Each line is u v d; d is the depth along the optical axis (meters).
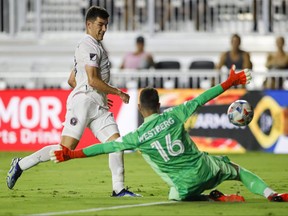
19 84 62.84
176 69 63.88
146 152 27.55
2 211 26.00
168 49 73.25
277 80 59.19
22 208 26.81
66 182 37.78
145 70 61.25
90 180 38.81
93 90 30.62
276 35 72.31
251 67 60.25
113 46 73.19
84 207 26.92
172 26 73.88
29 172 43.19
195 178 27.47
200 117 56.75
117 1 73.25
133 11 73.25
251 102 56.44
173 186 27.91
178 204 27.33
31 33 74.69
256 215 24.66
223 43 73.12
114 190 31.02
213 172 27.56
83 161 50.72
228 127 56.75
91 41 30.52
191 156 27.48
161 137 27.33
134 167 46.50
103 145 27.41
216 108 56.59
